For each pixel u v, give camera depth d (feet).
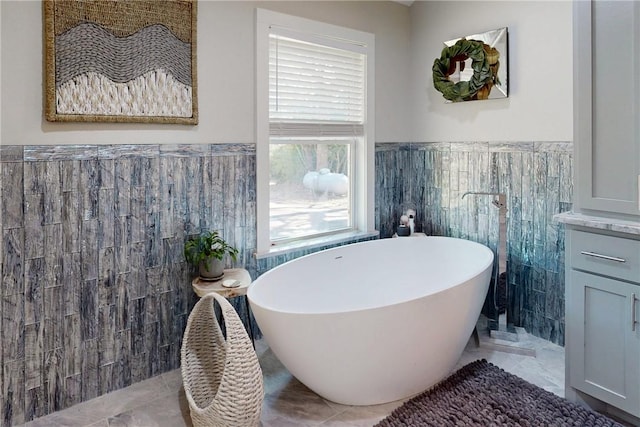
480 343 9.20
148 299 7.98
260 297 7.70
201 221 8.52
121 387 7.79
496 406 6.91
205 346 7.52
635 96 6.11
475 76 10.16
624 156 6.28
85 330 7.33
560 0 8.87
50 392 7.06
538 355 8.84
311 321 6.41
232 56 8.69
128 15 7.36
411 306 6.72
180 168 8.18
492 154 10.27
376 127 11.42
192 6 8.07
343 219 11.28
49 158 6.81
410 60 12.00
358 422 6.78
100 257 7.39
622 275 6.30
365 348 6.63
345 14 10.46
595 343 6.72
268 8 9.11
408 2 11.73
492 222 10.40
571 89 8.78
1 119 6.38
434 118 11.50
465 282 7.41
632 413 6.32
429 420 6.62
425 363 7.25
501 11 9.86
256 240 9.30
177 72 7.98
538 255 9.58
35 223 6.74
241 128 8.92
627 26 6.13
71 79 6.89
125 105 7.43
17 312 6.68
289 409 7.13
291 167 10.11
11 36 6.42
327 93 10.41
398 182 12.09
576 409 6.79
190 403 6.62
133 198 7.67
